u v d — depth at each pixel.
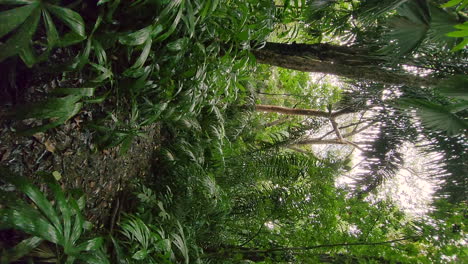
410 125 2.92
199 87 1.85
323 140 4.21
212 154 3.02
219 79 1.97
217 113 2.66
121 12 1.28
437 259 2.23
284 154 3.24
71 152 1.36
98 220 1.65
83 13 1.19
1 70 1.01
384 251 2.46
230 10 1.73
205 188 2.45
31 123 1.14
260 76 4.14
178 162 2.53
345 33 2.71
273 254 2.66
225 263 2.54
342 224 2.91
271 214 2.89
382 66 2.22
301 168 3.02
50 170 1.25
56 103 0.98
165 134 2.60
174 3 1.20
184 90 1.83
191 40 1.69
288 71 5.27
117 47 1.40
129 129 1.55
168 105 1.82
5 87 1.03
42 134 1.19
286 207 2.87
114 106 1.59
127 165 1.98
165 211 2.09
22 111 0.95
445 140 2.62
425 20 1.53
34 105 0.95
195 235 2.41
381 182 2.92
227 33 1.78
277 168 3.05
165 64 1.63
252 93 3.56
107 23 1.21
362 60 2.19
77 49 1.31
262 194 3.04
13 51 0.82
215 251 2.66
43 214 0.94
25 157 1.13
